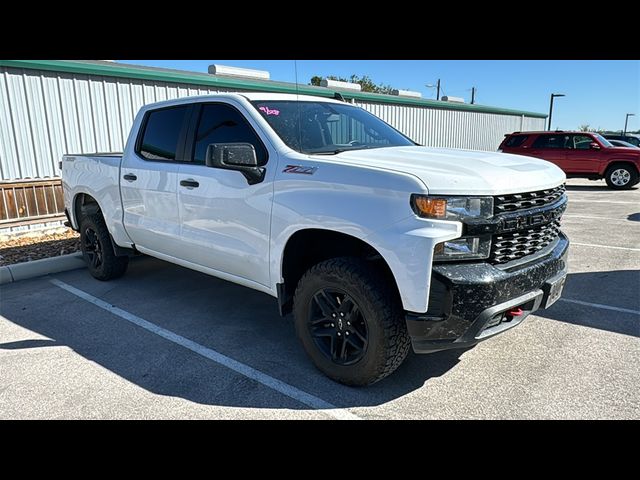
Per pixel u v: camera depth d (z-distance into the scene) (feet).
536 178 10.17
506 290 9.23
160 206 14.62
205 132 13.44
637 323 13.83
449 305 8.85
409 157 10.89
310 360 11.35
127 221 16.26
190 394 10.34
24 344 12.99
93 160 17.60
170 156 14.47
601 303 15.48
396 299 9.74
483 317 8.98
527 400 9.90
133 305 16.02
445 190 8.86
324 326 10.94
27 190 27.32
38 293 17.40
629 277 18.29
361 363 10.10
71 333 13.73
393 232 9.11
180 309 15.60
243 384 10.76
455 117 68.18
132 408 9.81
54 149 28.84
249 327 14.05
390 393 10.32
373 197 9.45
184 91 35.45
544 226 10.53
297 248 11.33
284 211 10.87
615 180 50.55
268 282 11.77
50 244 24.39
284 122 12.27
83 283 18.60
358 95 49.67
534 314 14.61
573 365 11.34
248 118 12.24
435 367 11.43
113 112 31.45
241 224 12.03
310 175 10.45
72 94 29.37
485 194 9.07
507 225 9.34
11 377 11.15
